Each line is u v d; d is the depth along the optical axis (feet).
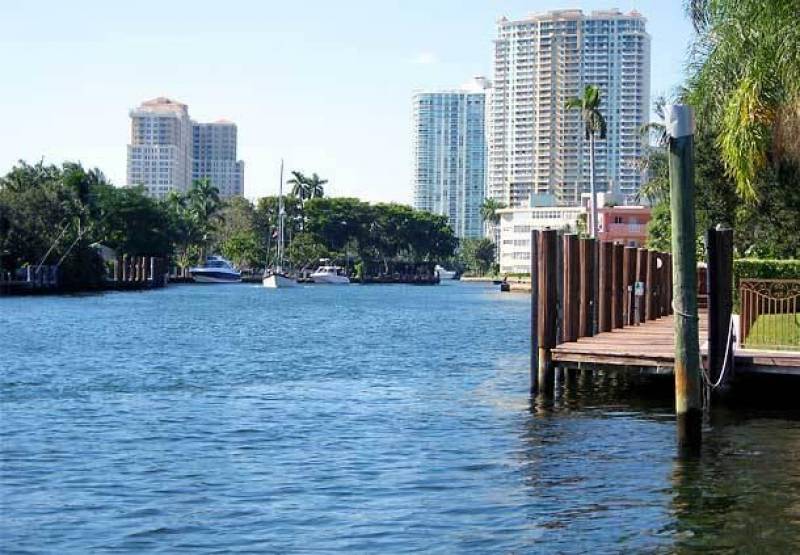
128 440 72.90
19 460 65.26
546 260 86.07
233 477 59.88
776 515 49.34
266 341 171.53
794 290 94.38
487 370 122.83
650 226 280.10
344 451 67.92
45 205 386.11
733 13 92.22
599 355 83.20
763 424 74.69
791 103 89.25
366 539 46.39
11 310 265.54
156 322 221.46
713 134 150.61
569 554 43.55
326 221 639.76
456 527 48.16
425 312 287.48
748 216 151.23
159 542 46.32
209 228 644.27
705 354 79.25
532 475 59.31
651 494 54.03
